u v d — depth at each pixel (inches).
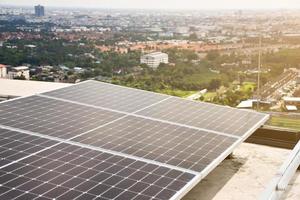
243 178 416.2
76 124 386.6
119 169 304.8
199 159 336.8
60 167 299.0
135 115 429.7
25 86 644.1
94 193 268.4
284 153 484.4
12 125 367.6
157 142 363.6
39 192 263.3
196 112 466.9
